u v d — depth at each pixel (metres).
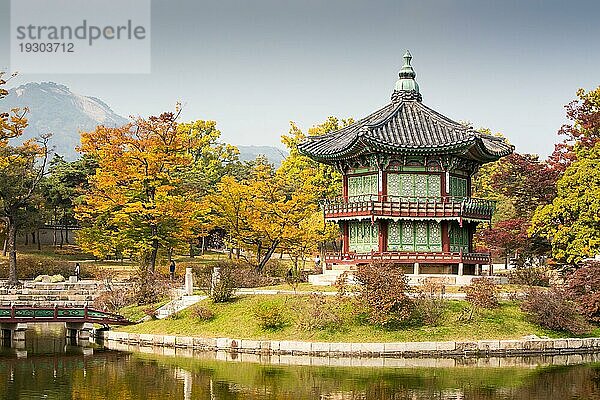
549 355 57.38
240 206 86.94
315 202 102.25
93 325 69.69
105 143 88.56
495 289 62.91
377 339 57.25
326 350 56.44
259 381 47.78
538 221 73.88
